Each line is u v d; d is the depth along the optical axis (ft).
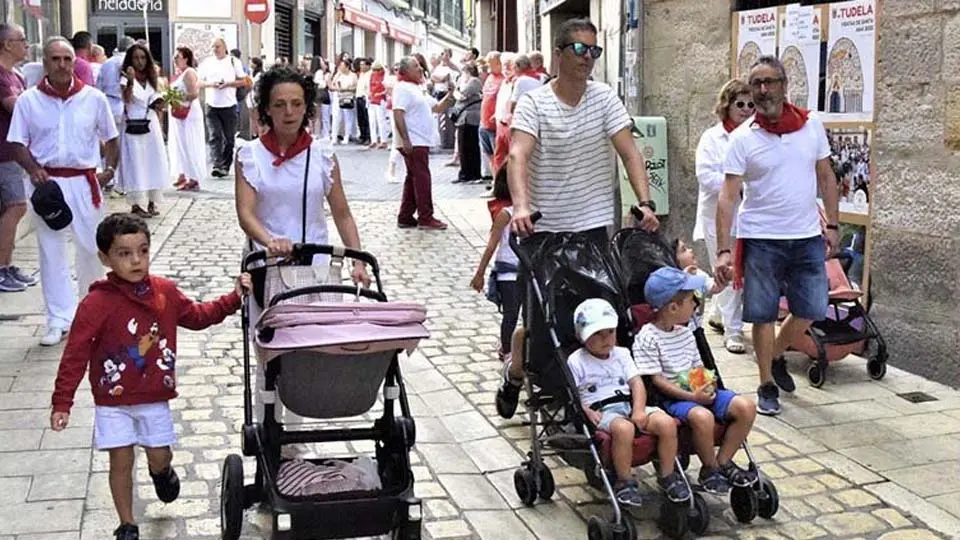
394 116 38.91
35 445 17.58
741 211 20.12
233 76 52.06
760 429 19.17
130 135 38.58
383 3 152.35
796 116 19.65
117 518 15.06
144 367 13.62
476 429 19.40
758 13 27.04
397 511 12.77
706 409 15.07
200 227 38.06
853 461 17.70
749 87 19.69
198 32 81.87
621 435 14.33
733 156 19.65
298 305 13.12
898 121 22.44
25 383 20.61
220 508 15.21
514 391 19.31
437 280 31.58
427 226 39.55
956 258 21.30
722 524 15.46
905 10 22.03
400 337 13.05
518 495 16.40
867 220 23.40
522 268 16.33
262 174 15.46
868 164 23.32
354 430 13.93
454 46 216.13
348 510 12.59
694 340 15.88
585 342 15.07
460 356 23.98
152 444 13.80
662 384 15.30
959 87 20.93
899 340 22.70
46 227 23.00
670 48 31.19
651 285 15.53
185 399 20.25
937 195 21.62
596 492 16.63
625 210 31.73
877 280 23.21
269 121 15.56
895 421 19.58
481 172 54.54
